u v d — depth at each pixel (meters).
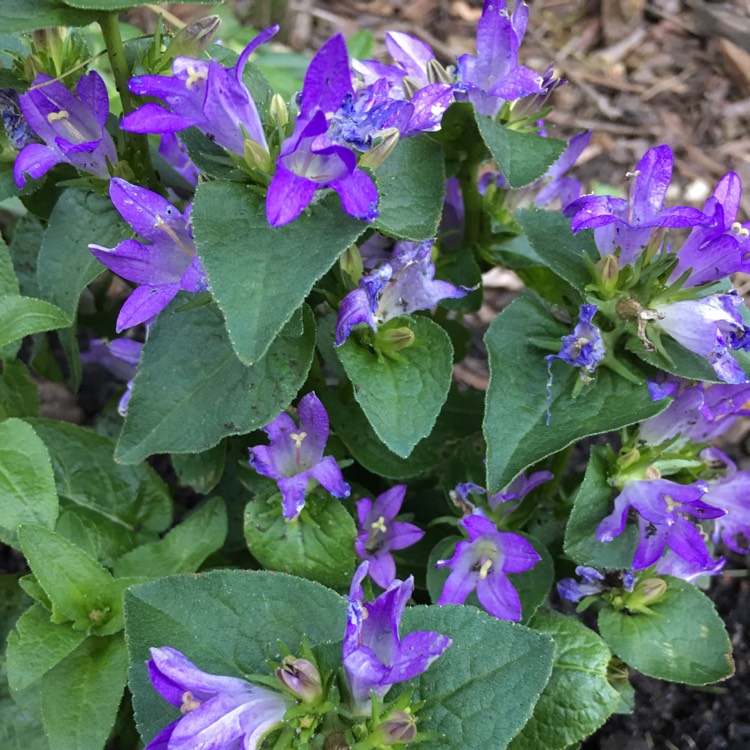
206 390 0.22
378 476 0.30
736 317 0.20
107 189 0.23
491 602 0.23
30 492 0.23
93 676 0.23
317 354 0.26
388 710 0.17
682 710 0.31
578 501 0.23
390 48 0.24
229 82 0.18
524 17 0.23
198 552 0.26
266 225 0.18
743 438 0.37
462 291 0.22
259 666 0.20
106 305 0.36
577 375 0.22
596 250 0.22
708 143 0.48
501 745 0.19
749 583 0.34
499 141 0.22
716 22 0.51
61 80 0.23
